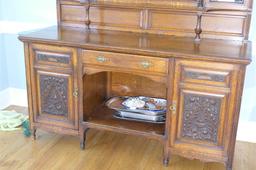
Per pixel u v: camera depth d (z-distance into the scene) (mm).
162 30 2406
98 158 2260
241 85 1863
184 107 2014
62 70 2199
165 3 2352
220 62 1840
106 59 2068
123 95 2703
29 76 2297
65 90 2246
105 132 2635
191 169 2164
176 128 2076
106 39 2209
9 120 2686
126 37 2309
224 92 1903
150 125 2285
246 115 2486
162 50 1928
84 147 2361
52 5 2715
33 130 2443
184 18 2338
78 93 2219
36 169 2105
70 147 2391
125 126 2258
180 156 2303
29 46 2215
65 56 2158
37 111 2377
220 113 1955
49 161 2201
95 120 2326
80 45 2066
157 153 2348
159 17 2393
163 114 2350
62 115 2324
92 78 2363
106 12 2506
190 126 2043
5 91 3047
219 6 2246
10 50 2967
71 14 2598
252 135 2510
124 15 2471
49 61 2207
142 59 1992
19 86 3066
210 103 1954
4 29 2908
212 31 2311
